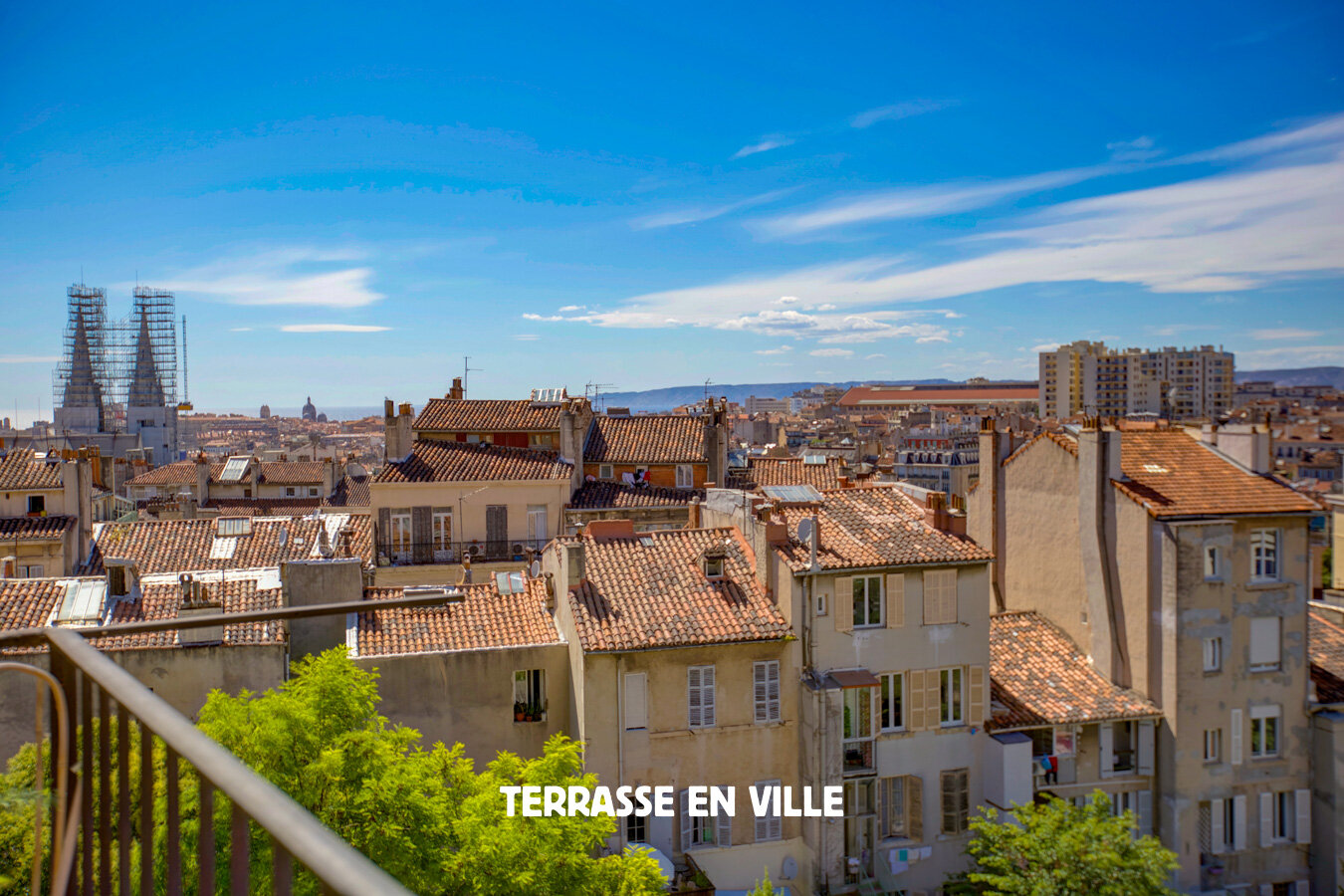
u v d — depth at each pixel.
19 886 8.39
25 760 12.60
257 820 3.22
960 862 32.03
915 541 33.22
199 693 29.09
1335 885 32.44
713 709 30.52
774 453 129.00
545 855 21.38
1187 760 32.41
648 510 54.47
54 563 48.47
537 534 53.72
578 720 29.70
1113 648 34.56
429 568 51.31
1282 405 192.12
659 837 29.88
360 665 29.88
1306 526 33.59
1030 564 39.38
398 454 54.44
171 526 54.91
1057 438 38.03
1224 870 32.59
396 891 2.65
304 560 32.78
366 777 21.39
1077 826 28.36
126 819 4.84
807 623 31.00
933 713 32.12
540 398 68.25
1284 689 33.31
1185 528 32.28
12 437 129.38
